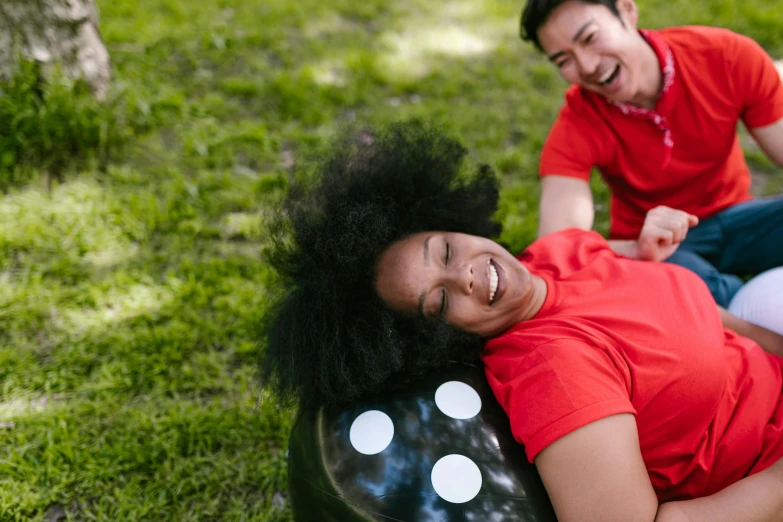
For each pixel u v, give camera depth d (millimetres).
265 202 2848
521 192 3094
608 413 1312
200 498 1944
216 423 2104
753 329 1823
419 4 4844
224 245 2805
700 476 1519
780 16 4344
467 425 1460
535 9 1981
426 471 1386
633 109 2066
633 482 1291
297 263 1664
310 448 1480
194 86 3729
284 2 4676
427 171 1817
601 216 3010
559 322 1524
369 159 1772
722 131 2080
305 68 3885
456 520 1341
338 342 1506
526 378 1413
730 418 1563
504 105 3766
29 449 2016
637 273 1688
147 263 2686
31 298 2490
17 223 2750
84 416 2131
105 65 3346
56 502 1908
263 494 1966
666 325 1546
